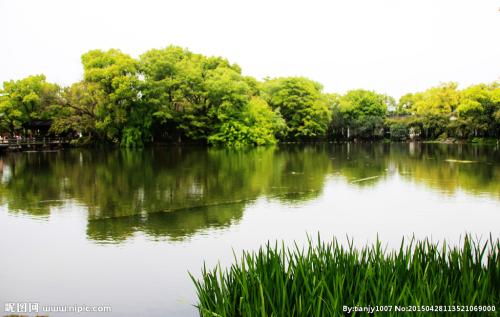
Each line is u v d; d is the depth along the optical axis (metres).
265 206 16.70
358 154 43.62
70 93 52.41
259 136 58.28
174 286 8.98
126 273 9.71
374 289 5.28
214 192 19.94
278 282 5.45
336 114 78.19
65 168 29.98
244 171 28.11
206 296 5.91
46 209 16.28
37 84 51.59
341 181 23.39
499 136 63.75
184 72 54.31
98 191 20.28
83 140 52.75
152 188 21.09
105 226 13.66
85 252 11.12
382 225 13.61
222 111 56.09
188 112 54.94
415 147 56.78
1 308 8.09
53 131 53.94
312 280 5.59
